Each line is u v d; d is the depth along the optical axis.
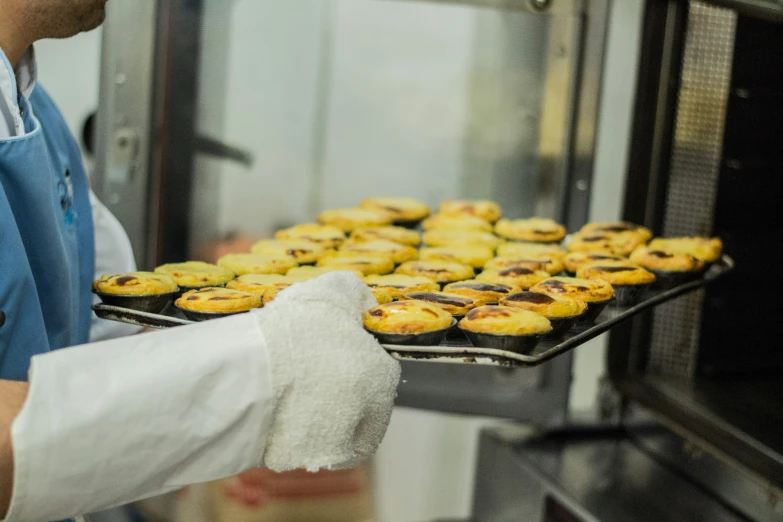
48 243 1.08
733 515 1.41
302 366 0.81
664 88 1.61
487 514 1.80
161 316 0.97
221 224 1.74
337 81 1.75
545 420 1.73
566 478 1.58
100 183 1.63
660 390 1.62
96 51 2.41
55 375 0.76
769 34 1.56
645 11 1.57
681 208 1.66
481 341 0.94
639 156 1.64
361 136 1.79
